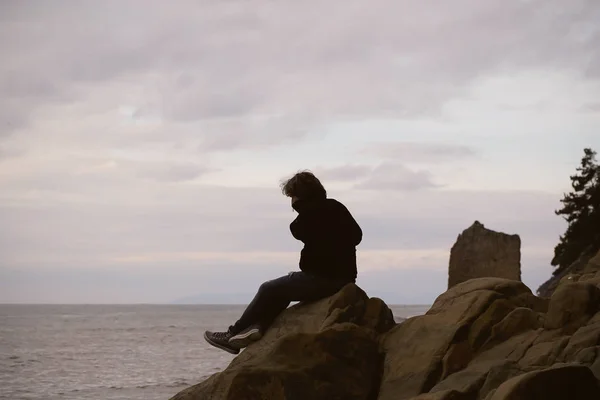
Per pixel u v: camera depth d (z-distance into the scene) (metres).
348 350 6.95
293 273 7.82
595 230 52.84
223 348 7.86
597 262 11.73
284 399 6.34
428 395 5.78
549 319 6.65
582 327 6.32
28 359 41.50
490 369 5.88
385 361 7.03
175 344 58.66
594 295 6.59
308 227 7.75
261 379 6.36
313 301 7.77
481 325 6.84
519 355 6.43
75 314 181.88
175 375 31.98
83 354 46.38
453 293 7.64
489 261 39.88
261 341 7.66
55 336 71.56
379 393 6.76
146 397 23.81
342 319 7.38
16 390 26.12
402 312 182.88
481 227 40.91
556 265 57.66
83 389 26.36
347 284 7.63
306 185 7.86
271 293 7.75
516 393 4.92
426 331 7.05
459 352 6.68
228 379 6.49
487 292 7.23
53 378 30.56
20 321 120.06
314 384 6.54
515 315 6.87
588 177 58.72
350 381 6.75
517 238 40.28
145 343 59.84
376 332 7.44
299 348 6.82
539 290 51.44
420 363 6.71
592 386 5.12
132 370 34.69
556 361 6.10
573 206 58.34
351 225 7.89
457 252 40.78
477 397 5.79
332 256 7.74
